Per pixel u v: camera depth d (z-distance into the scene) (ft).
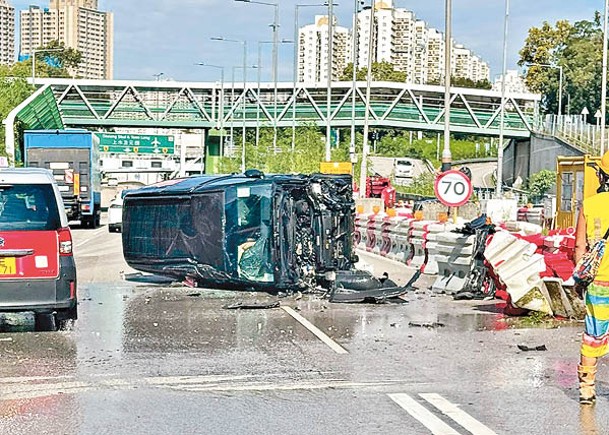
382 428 24.17
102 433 23.81
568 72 316.19
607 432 23.75
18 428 24.25
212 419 25.20
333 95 286.87
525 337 39.01
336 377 30.66
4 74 246.47
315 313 46.50
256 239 53.42
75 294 39.50
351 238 55.21
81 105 288.71
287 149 235.40
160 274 59.31
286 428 24.23
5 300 38.19
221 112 275.39
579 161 93.50
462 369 32.01
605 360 33.58
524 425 24.41
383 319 44.39
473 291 53.26
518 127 276.21
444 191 72.38
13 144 169.07
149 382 29.86
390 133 440.04
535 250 44.27
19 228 38.52
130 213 60.95
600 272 26.32
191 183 57.57
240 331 40.55
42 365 32.63
